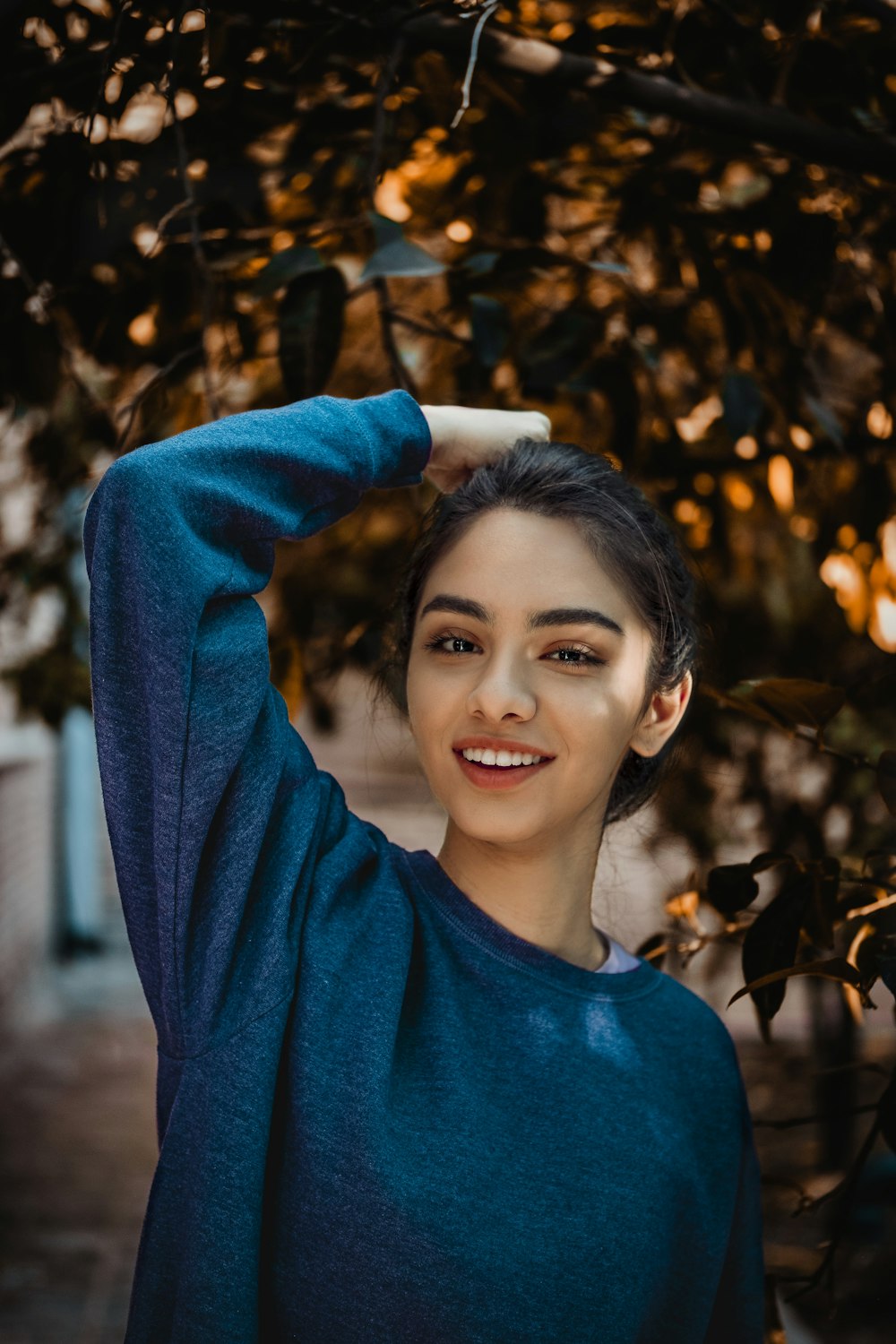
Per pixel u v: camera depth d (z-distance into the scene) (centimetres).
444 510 123
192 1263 103
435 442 131
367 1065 108
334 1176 105
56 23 153
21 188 166
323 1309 104
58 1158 462
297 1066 107
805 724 136
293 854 113
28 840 675
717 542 212
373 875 122
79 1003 685
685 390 201
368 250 184
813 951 153
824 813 233
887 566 192
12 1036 605
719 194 189
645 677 122
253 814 111
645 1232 113
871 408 186
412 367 180
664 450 199
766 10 153
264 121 166
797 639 242
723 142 172
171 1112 108
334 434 116
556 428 215
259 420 113
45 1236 393
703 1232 122
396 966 114
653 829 258
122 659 107
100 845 902
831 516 193
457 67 162
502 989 117
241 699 108
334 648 250
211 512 106
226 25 150
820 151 156
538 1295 106
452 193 193
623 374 174
